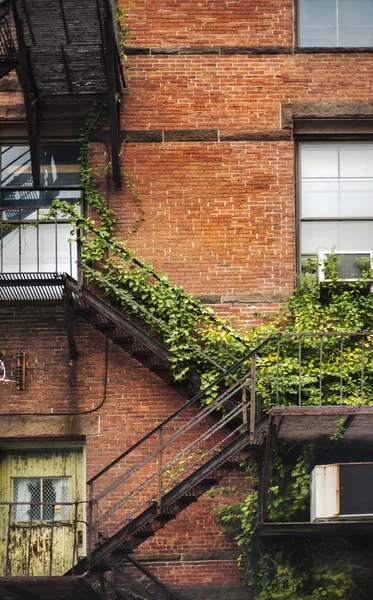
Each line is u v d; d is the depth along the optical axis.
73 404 17.69
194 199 18.11
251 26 18.52
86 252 17.64
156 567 17.23
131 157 18.19
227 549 17.31
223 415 17.33
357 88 18.42
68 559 17.72
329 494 15.66
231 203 18.11
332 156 18.56
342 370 17.23
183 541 17.33
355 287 17.94
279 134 18.25
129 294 17.61
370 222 18.42
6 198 18.42
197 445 17.52
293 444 16.91
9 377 17.77
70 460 18.00
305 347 17.42
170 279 17.75
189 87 18.36
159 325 17.61
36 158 17.72
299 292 17.84
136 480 17.52
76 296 17.12
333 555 16.78
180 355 17.11
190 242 18.02
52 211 17.52
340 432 16.14
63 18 16.55
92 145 18.19
